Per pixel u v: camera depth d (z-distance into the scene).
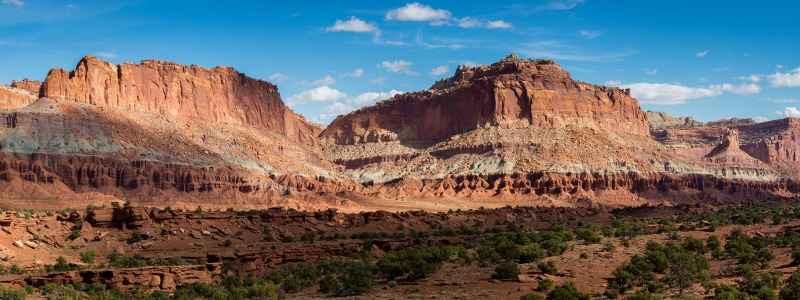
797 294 88.44
